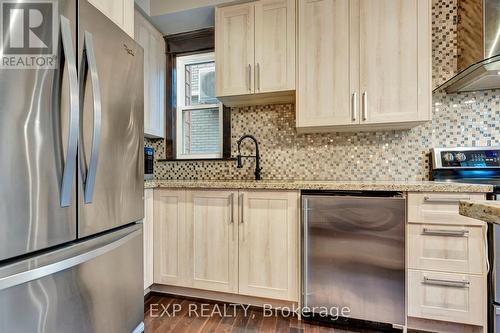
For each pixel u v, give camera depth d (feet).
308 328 5.09
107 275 3.51
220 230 5.90
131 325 4.05
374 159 6.72
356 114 5.77
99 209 3.41
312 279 5.19
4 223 2.30
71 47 2.89
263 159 7.43
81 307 3.05
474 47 5.52
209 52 8.04
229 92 6.53
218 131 8.08
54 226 2.75
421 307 4.78
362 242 4.91
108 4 4.10
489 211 1.77
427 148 6.40
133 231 4.12
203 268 6.01
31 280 2.46
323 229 5.10
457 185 4.63
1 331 2.23
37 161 2.57
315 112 6.03
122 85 3.89
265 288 5.61
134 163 4.22
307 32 6.06
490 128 6.03
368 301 4.91
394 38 5.57
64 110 2.82
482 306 4.51
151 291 6.63
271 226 5.57
